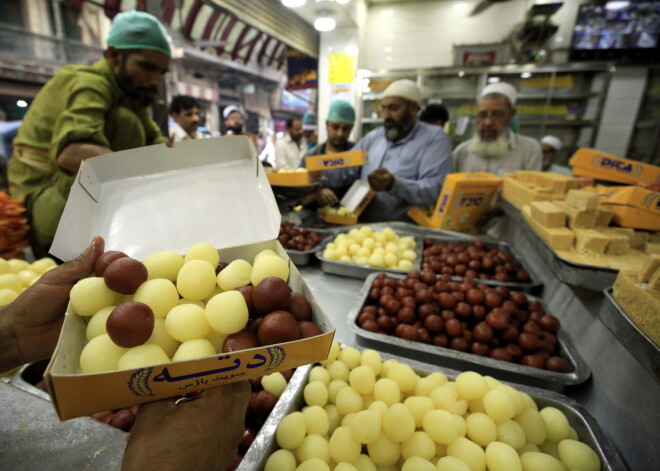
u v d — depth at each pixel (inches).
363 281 51.8
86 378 12.3
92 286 17.5
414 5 171.3
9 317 20.5
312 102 300.2
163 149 26.6
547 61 157.0
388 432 24.0
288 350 15.2
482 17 164.1
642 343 22.6
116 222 24.4
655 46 141.4
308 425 25.2
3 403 25.2
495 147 104.7
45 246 58.3
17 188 57.6
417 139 94.5
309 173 73.1
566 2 149.7
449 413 24.9
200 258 20.8
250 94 309.4
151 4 84.4
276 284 17.6
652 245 37.7
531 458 23.2
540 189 54.3
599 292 35.0
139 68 56.7
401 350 34.9
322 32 169.3
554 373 31.0
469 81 165.0
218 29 148.9
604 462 22.9
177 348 17.6
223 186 27.0
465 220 73.7
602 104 152.4
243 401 17.0
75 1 85.9
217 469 15.0
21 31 126.0
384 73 165.8
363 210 91.1
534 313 38.5
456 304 40.9
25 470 20.9
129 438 14.9
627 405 25.0
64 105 52.8
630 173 57.1
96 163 25.0
